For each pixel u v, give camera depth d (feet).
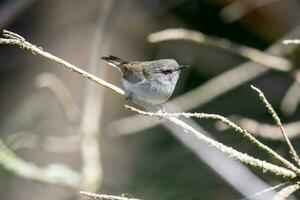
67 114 37.04
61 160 42.14
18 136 39.52
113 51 48.11
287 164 18.11
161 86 30.55
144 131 43.75
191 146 36.01
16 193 41.91
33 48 19.63
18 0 44.91
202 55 48.73
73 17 48.80
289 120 45.06
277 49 38.47
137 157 42.50
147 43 49.65
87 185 30.71
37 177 34.58
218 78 37.93
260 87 46.62
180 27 50.57
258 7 46.19
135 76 30.58
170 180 40.45
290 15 46.39
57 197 41.93
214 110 45.14
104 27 37.27
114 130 41.22
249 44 50.31
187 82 48.47
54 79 37.32
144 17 50.11
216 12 50.57
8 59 49.75
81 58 47.11
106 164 42.01
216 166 34.76
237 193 38.88
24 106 46.26
